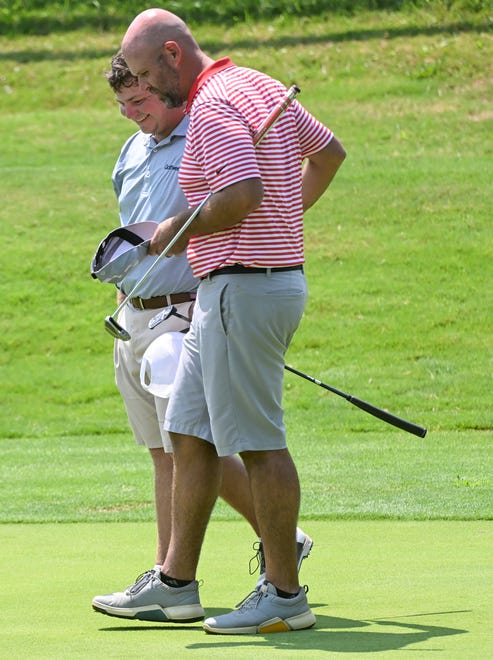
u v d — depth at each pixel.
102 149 66.31
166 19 13.95
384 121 65.31
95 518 22.83
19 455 34.50
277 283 12.92
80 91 74.81
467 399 40.12
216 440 13.12
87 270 53.06
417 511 22.19
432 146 61.97
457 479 26.80
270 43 76.00
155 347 15.00
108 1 86.00
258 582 14.19
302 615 12.75
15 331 49.00
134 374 16.22
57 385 44.97
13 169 63.56
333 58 73.12
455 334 45.56
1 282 52.22
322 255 52.00
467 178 57.59
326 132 14.27
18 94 74.94
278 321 12.96
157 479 15.95
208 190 13.12
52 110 73.06
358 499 24.09
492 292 48.38
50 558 17.80
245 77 13.42
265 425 13.08
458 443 34.06
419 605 13.60
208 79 13.44
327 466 29.56
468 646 11.23
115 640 12.27
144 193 16.28
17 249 54.53
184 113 15.21
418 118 65.31
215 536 19.64
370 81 70.31
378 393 41.12
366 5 80.25
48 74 77.00
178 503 13.72
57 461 32.78
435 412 39.09
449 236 52.59
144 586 13.62
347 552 17.61
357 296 48.75
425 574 15.61
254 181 12.49
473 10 77.62
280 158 13.09
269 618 12.64
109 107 73.06
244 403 13.01
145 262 15.82
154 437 16.19
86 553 18.25
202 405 13.56
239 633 12.63
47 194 59.84
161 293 15.88
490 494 24.47
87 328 49.25
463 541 18.53
